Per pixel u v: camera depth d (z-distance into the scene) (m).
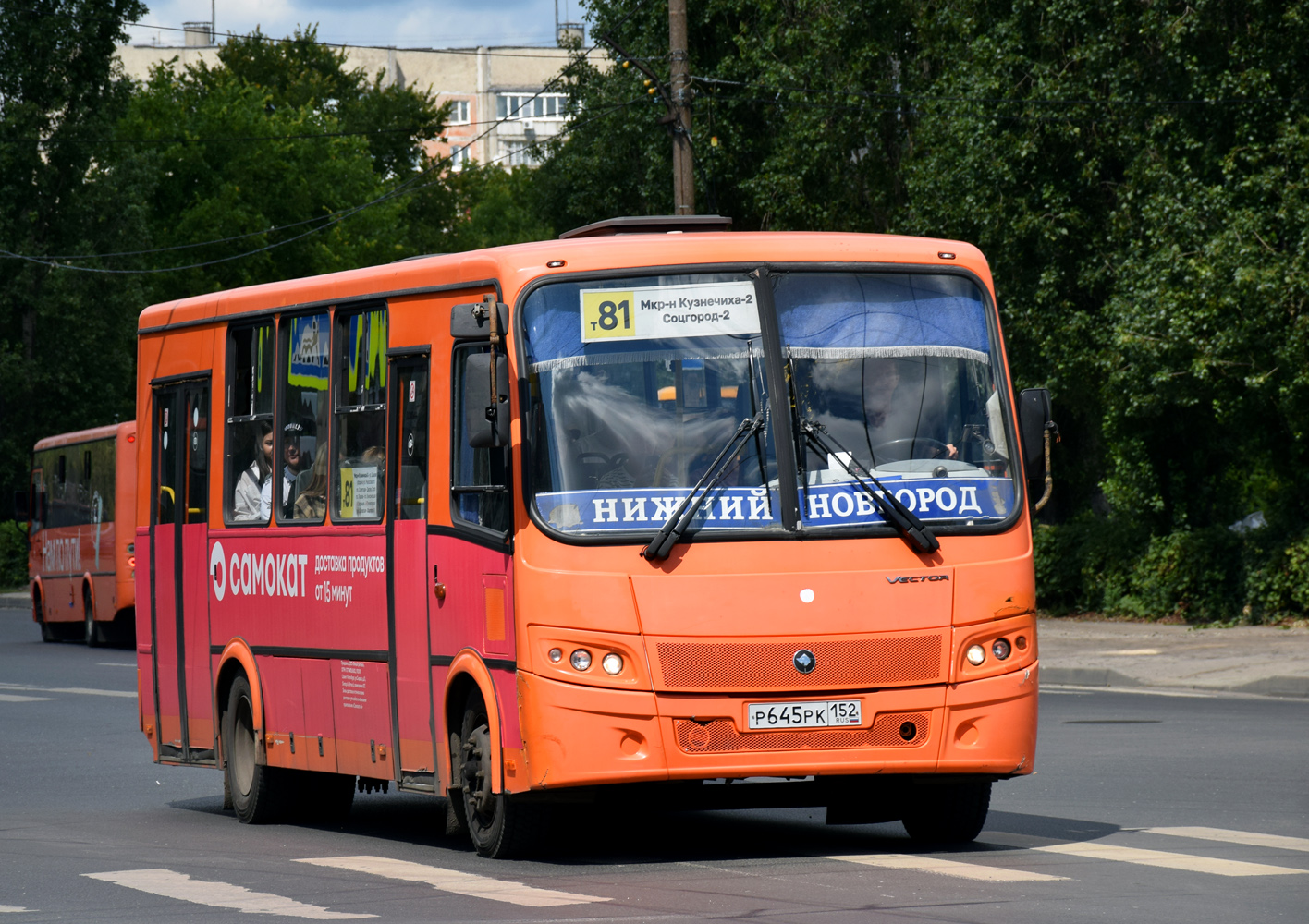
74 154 82.88
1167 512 41.59
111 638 49.41
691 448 13.37
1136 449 40.84
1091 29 39.00
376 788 17.64
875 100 48.69
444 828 17.19
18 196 82.12
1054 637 38.38
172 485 19.75
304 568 16.81
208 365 18.97
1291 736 22.38
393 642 15.31
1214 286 34.38
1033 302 41.28
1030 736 13.54
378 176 106.06
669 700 12.87
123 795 20.39
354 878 13.40
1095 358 39.75
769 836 15.69
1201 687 30.14
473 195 121.06
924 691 13.19
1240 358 34.97
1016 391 41.78
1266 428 37.94
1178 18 35.75
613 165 58.94
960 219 41.44
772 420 13.45
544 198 62.41
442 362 14.70
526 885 12.67
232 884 13.28
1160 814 16.20
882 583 13.20
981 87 40.25
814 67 49.75
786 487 13.30
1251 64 35.53
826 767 12.98
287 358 17.42
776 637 12.98
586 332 13.56
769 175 50.34
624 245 13.81
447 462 14.50
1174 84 37.25
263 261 95.06
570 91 61.34
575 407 13.40
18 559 82.25
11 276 81.69
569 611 12.95
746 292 13.74
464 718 14.33
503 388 13.41
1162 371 35.53
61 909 12.29
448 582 14.37
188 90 103.06
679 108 41.72
